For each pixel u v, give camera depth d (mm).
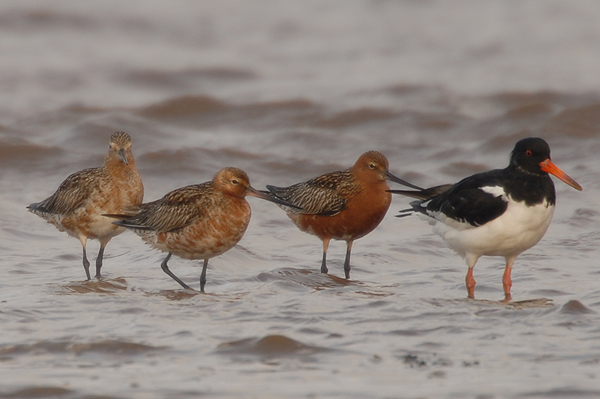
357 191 15250
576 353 9727
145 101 28062
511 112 24969
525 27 36062
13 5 35969
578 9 38031
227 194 13711
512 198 12664
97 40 34594
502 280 13711
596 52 32531
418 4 39281
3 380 8930
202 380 8977
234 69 31391
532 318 11109
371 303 12078
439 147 23531
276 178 21703
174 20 37031
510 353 9781
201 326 10945
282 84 29781
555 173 12648
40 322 11102
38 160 22266
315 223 15555
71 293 12789
